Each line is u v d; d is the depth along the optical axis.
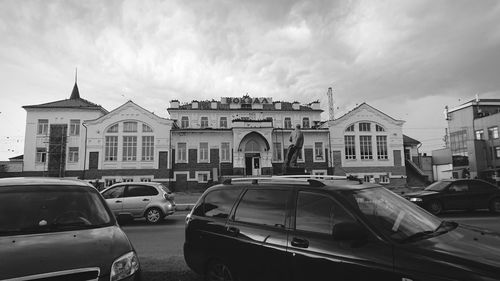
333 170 43.22
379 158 44.22
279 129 43.62
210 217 5.18
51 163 40.34
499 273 2.81
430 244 3.32
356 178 4.86
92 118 42.00
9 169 41.84
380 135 44.75
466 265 2.92
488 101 55.31
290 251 3.99
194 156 41.97
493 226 10.83
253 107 49.66
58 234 4.07
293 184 4.45
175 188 41.22
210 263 5.05
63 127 41.53
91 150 40.53
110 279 3.58
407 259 3.16
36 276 3.29
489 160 51.38
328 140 43.88
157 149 41.06
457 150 57.72
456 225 4.15
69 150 41.06
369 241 3.45
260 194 4.73
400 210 4.04
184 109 47.69
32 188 4.71
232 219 4.86
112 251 3.87
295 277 3.90
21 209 4.35
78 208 4.68
